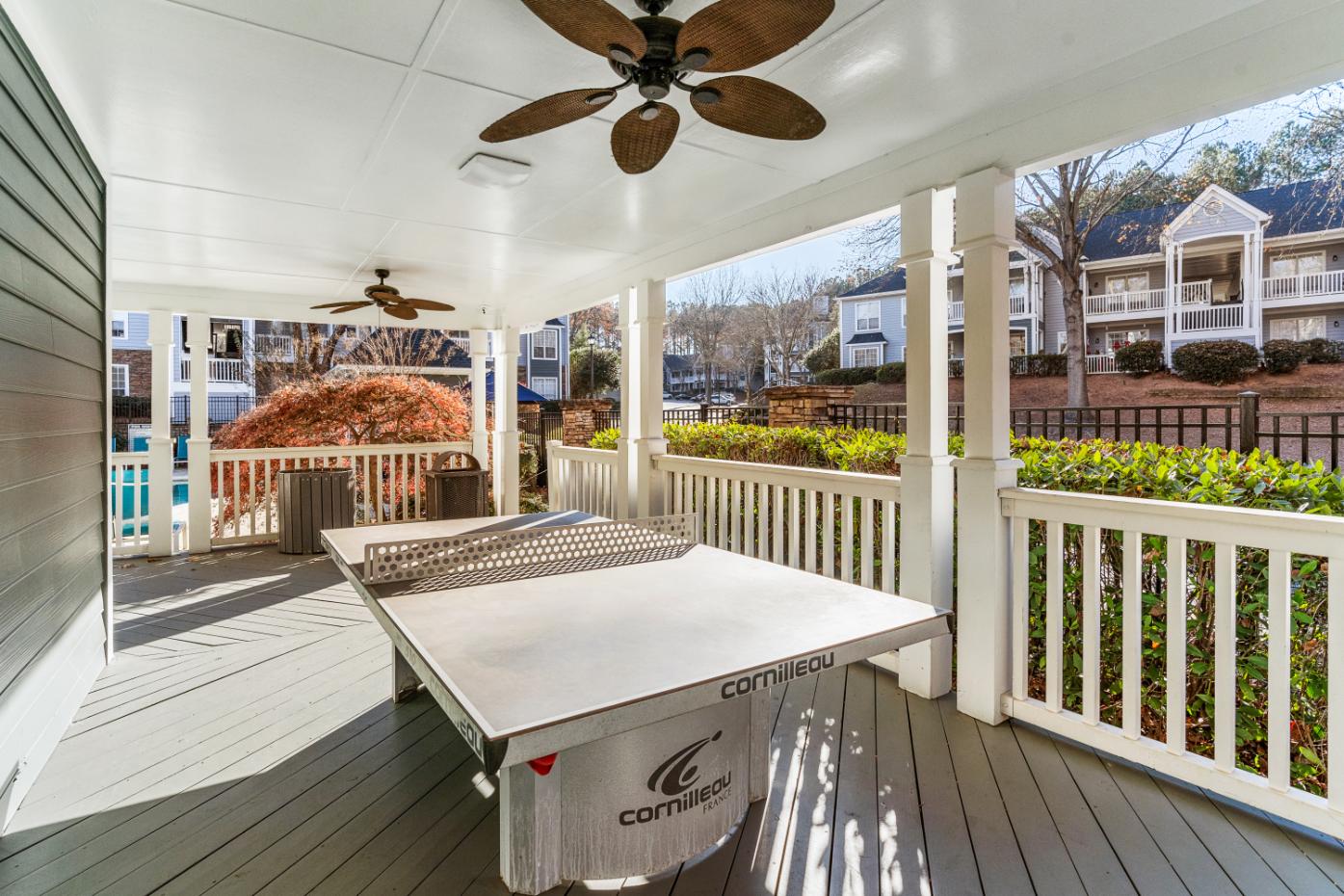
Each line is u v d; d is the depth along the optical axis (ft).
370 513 24.57
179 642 12.16
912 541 9.96
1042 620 9.72
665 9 6.55
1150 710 9.40
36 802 7.13
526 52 7.46
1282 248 38.32
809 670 4.91
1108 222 43.78
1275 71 6.52
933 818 6.75
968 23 6.89
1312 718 7.93
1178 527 7.29
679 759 5.78
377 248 15.80
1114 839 6.40
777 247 12.70
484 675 4.44
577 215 13.29
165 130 9.44
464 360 55.52
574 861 5.57
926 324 9.83
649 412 16.15
